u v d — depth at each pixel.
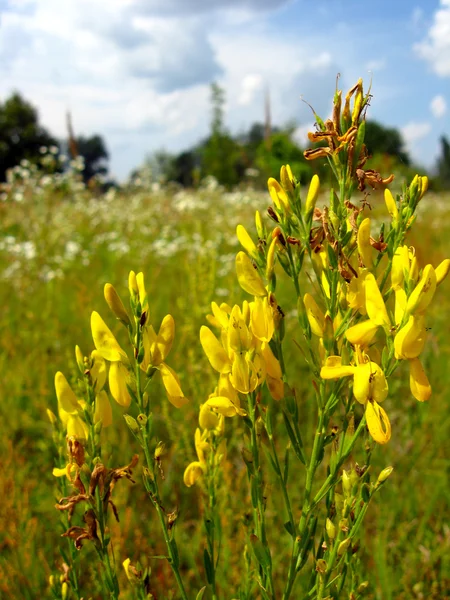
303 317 0.14
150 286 0.59
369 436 0.14
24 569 0.27
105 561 0.15
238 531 0.28
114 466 0.34
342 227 0.14
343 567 0.15
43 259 0.72
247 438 0.14
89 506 0.14
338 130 0.14
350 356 0.14
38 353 0.49
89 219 1.08
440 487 0.33
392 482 0.33
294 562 0.15
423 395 0.13
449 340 0.51
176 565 0.14
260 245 0.15
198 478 0.18
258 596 0.24
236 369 0.14
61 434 0.18
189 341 0.42
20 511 0.28
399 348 0.13
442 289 0.65
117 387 0.14
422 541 0.30
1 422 0.38
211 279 0.44
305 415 0.40
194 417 0.36
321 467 0.33
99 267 0.76
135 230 1.06
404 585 0.27
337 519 0.15
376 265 0.14
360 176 0.14
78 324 0.53
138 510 0.32
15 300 0.61
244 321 0.14
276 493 0.31
